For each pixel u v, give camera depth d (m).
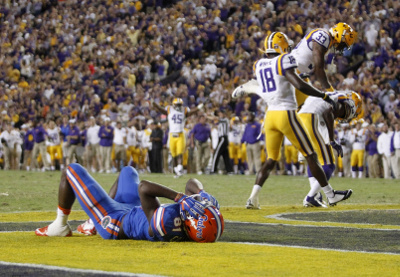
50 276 11.80
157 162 66.19
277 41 26.47
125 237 16.72
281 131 26.55
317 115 28.22
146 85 83.06
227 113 70.75
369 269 12.77
